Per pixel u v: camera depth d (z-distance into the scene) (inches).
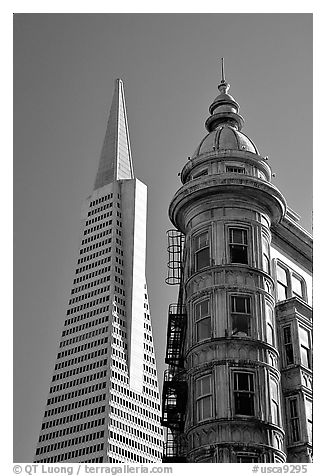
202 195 1380.4
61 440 6909.5
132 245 7701.8
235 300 1299.2
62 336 7662.4
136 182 7829.7
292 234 1535.4
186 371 1321.4
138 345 7421.3
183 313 1428.4
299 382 1338.6
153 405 7081.7
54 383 7396.7
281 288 1480.1
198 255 1363.2
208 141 1502.2
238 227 1357.0
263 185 1368.1
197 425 1220.5
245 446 1181.1
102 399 6889.8
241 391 1227.2
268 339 1295.5
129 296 7578.7
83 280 7800.2
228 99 1534.2
